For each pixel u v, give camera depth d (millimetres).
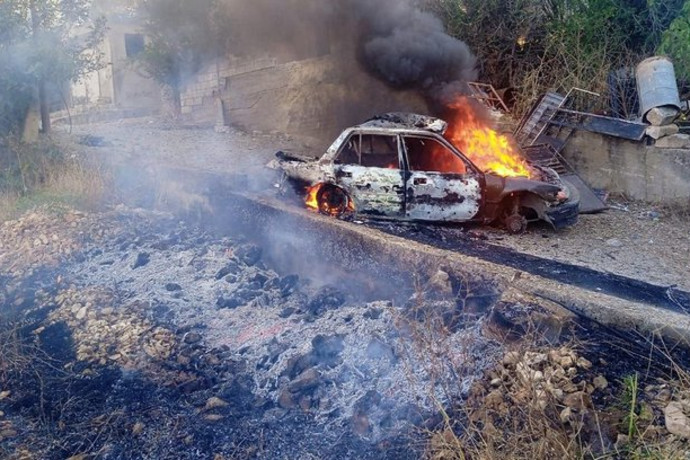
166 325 6266
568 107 10797
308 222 7211
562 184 8016
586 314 4910
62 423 4824
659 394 3967
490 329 4887
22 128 11391
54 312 6719
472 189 7586
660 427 3705
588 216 9008
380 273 6371
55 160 10516
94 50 12125
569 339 4648
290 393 4883
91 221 8680
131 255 7879
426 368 4660
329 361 5238
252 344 5750
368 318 5582
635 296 5738
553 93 10789
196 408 4934
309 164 8109
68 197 9375
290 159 8414
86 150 11047
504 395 4230
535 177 8102
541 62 11664
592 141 10078
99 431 4707
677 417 3668
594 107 10695
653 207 9414
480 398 4305
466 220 7715
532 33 12242
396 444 4219
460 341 4898
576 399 3984
